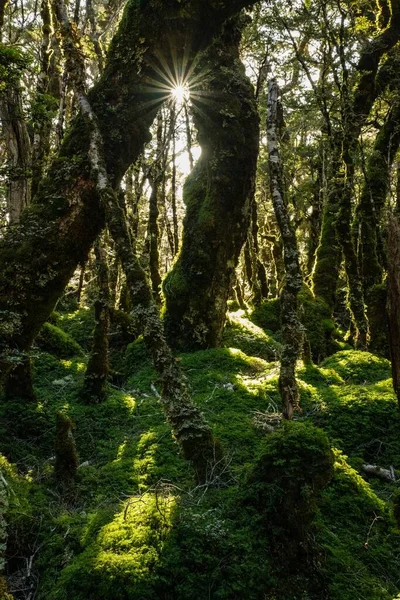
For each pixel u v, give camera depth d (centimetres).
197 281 917
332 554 360
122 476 498
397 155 1334
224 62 866
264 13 984
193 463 446
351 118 1068
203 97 876
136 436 604
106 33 1208
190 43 638
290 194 1512
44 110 613
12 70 460
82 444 606
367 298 1066
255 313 1345
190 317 909
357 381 794
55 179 591
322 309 1173
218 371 812
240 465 483
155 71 630
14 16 1177
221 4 630
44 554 381
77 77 578
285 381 535
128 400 714
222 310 947
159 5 609
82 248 595
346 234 1023
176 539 349
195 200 973
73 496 467
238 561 328
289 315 551
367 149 1272
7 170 572
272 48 1057
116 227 501
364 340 981
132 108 623
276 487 346
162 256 1970
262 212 1969
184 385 466
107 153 606
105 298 717
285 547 336
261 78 1141
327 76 1205
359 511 435
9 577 373
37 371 805
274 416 612
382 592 342
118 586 320
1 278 555
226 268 944
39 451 582
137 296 477
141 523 371
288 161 1430
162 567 329
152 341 467
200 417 459
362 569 363
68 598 325
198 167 1001
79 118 616
